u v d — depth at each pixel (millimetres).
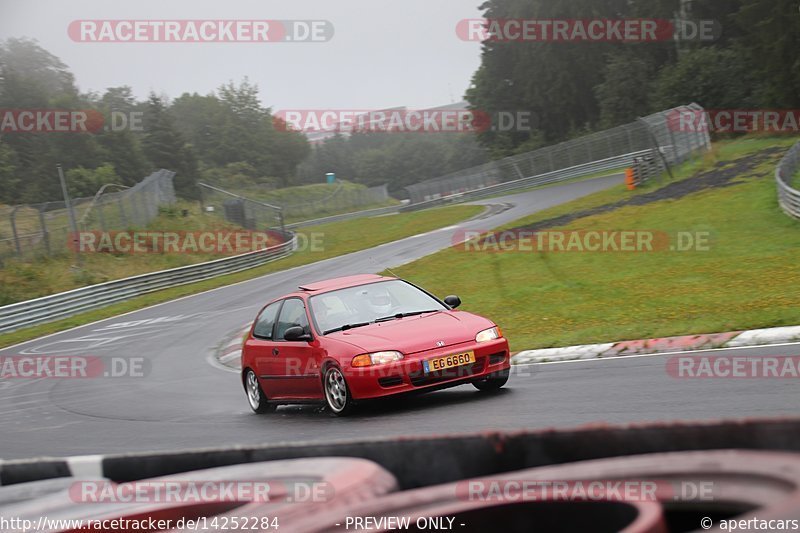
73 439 33188
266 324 35062
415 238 145250
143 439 30906
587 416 23625
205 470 7512
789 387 24219
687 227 86125
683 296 52656
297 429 28500
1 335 102938
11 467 9352
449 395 31422
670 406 23703
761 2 180000
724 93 197750
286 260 156750
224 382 47125
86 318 108938
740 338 34625
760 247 69312
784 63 177875
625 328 41938
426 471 6371
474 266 88812
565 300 60375
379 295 33094
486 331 30062
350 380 28719
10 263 128625
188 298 117312
